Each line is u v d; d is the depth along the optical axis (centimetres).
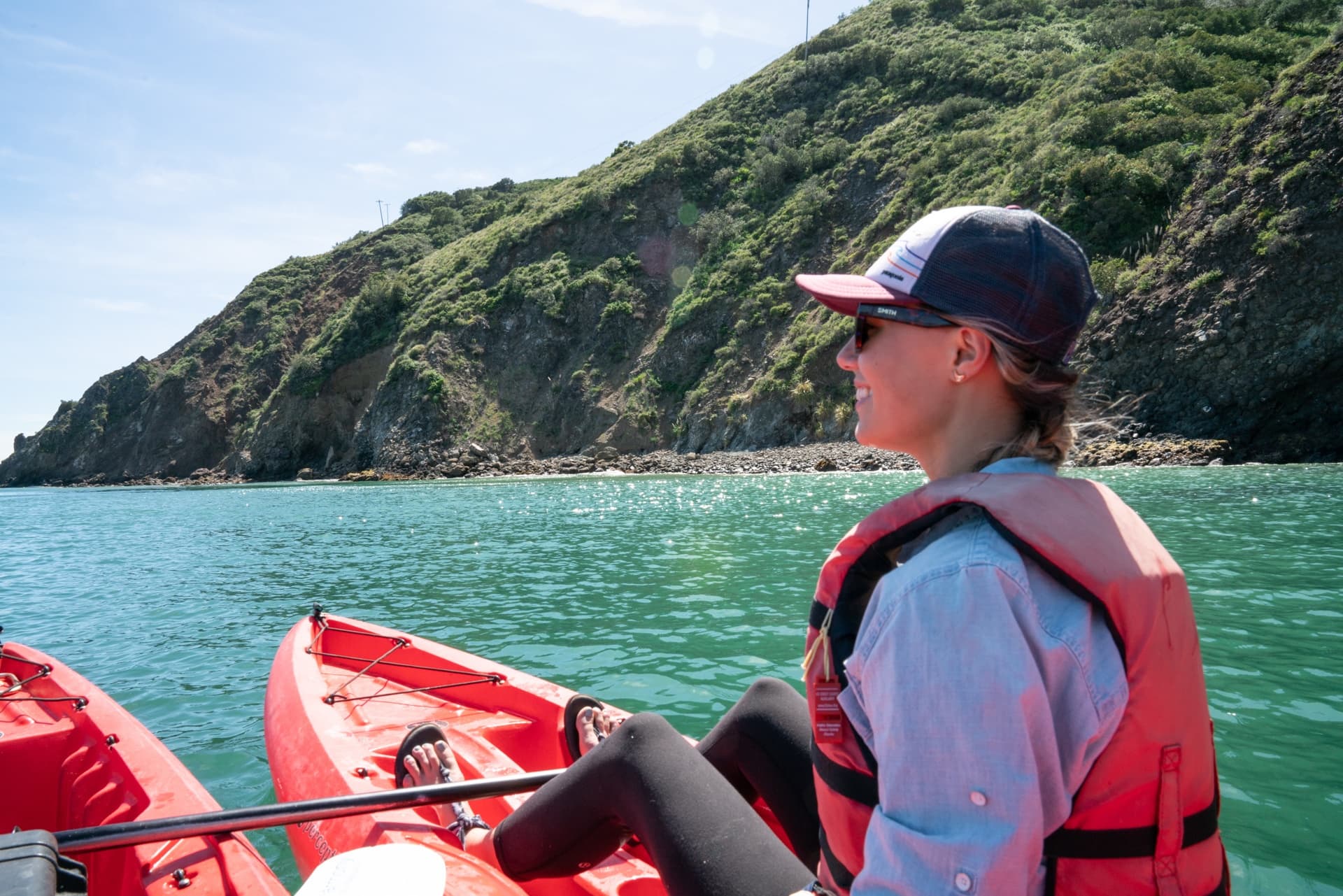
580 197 5950
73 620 879
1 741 346
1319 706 473
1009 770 90
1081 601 95
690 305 4894
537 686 396
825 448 3584
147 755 317
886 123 5381
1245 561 913
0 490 7650
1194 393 2853
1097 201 3441
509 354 5338
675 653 631
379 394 5434
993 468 109
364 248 8069
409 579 1027
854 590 116
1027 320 107
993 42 5656
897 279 114
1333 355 2642
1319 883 296
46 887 169
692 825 148
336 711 379
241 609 888
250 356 7375
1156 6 5359
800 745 187
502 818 284
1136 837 97
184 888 227
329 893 160
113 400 7756
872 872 97
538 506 2116
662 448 4497
